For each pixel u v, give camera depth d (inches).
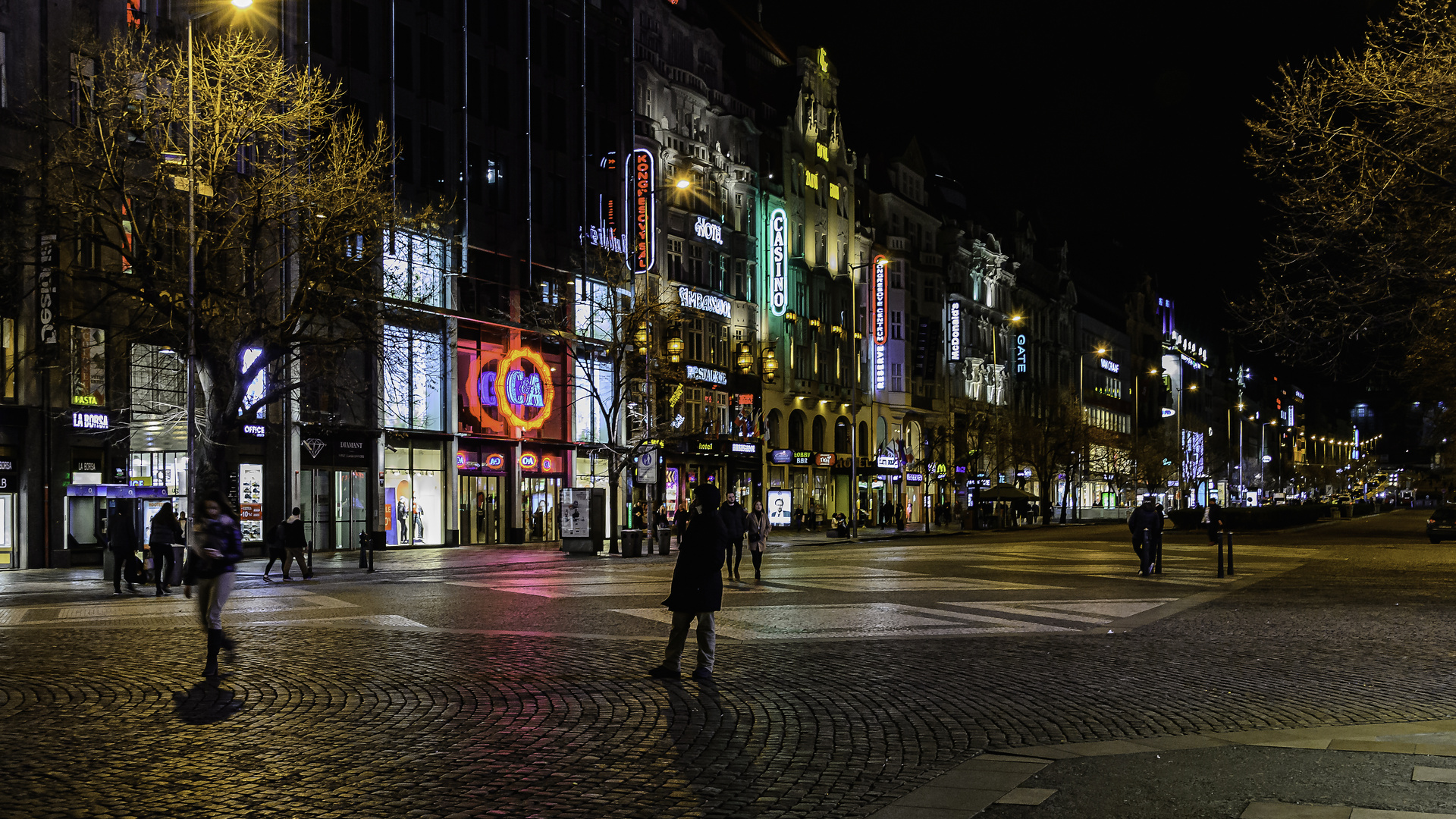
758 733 340.8
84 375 1263.5
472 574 1086.4
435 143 1712.6
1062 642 551.5
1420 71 560.7
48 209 1122.7
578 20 2025.1
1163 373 5792.3
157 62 1220.5
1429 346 786.8
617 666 472.1
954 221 3415.4
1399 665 478.3
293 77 1237.1
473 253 1770.4
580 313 1975.9
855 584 916.6
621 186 2096.5
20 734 340.8
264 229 1252.5
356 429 1562.5
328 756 311.4
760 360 2428.6
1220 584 928.9
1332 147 581.3
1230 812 251.4
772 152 2573.8
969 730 345.4
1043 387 4116.6
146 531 1327.5
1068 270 4731.8
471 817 252.8
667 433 1792.6
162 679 438.3
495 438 1804.9
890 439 2947.8
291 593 857.5
